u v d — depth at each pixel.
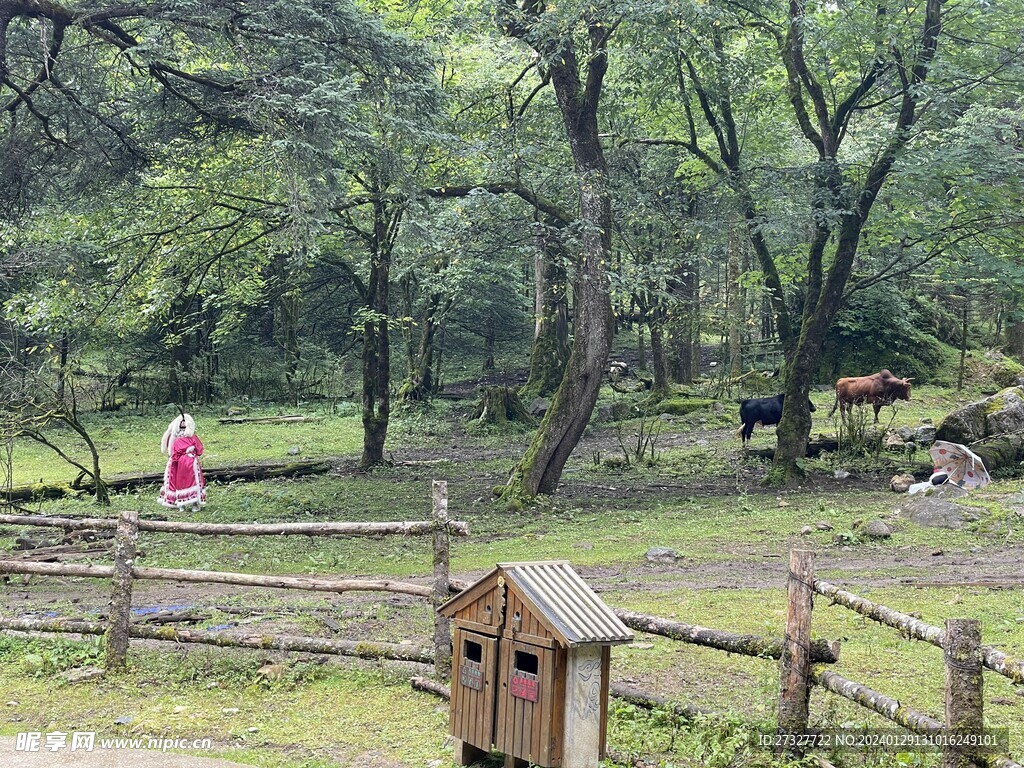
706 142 24.20
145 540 13.73
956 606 8.66
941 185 18.00
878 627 8.05
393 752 5.19
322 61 13.48
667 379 33.34
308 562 12.05
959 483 15.88
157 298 16.70
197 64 15.98
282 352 40.81
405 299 34.44
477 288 36.56
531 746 4.31
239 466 21.50
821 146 18.75
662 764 4.85
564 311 35.97
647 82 20.77
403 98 14.55
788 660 4.99
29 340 22.12
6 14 12.90
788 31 18.58
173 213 16.52
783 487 18.23
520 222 18.20
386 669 6.74
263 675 6.56
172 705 6.07
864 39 17.17
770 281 21.23
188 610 8.58
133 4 13.35
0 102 14.67
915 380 31.91
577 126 17.75
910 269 19.55
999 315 35.47
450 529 6.36
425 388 37.12
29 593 10.22
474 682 4.61
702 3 16.94
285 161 12.99
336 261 24.42
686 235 19.28
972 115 18.47
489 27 17.61
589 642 4.16
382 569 11.53
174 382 35.78
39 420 17.34
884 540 12.58
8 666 6.96
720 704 5.93
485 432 29.27
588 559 11.98
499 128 19.38
